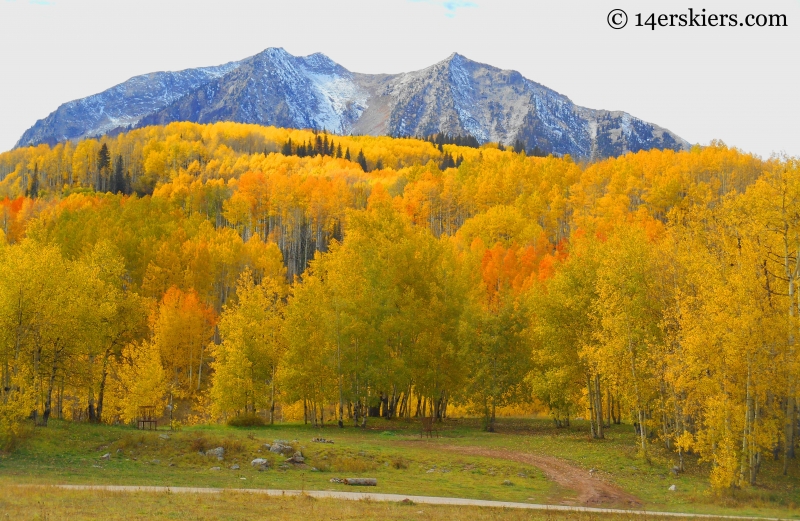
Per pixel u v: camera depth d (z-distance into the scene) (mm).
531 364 56906
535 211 139500
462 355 56156
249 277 62312
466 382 56750
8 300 40562
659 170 140375
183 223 132875
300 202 149875
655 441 48031
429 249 63906
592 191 141250
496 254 102625
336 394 55469
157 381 54844
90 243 96562
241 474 34594
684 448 39938
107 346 52031
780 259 40406
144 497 25516
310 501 26797
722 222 43969
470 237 126000
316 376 55250
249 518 22516
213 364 59188
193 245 109500
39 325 41625
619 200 124312
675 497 33906
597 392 51125
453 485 34719
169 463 36156
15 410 36250
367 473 36719
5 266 41656
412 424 58188
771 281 40344
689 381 37312
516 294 84875
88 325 45031
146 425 57594
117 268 54656
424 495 31359
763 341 35281
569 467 40344
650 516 26703
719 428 34844
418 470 38031
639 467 40312
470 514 25156
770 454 39688
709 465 40812
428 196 149250
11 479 28953
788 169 39062
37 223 111625
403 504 27422
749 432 34906
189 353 86188
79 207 141000
